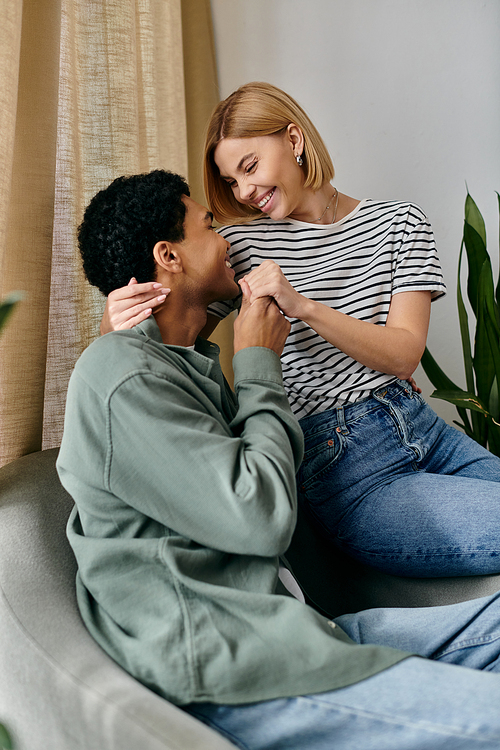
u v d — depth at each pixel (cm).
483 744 59
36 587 76
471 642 77
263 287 98
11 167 99
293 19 192
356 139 197
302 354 120
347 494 109
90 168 130
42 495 92
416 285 117
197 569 73
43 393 113
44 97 109
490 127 197
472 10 191
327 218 127
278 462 76
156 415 72
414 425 117
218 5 190
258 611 70
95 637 71
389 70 194
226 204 134
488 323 155
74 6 124
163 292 93
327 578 113
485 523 99
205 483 71
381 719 62
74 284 124
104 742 60
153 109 147
